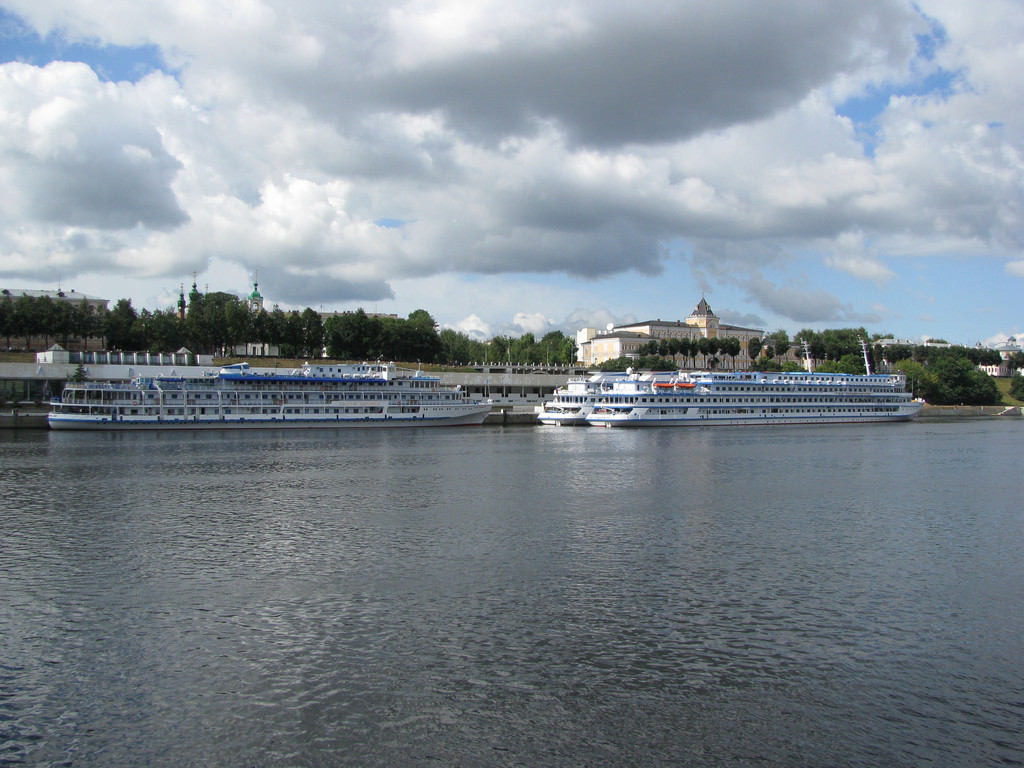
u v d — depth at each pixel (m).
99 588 44.56
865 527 60.69
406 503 70.19
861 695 31.38
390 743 27.88
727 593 43.50
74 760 26.84
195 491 76.50
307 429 154.38
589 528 59.72
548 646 35.84
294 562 49.72
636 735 28.38
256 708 30.31
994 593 44.00
